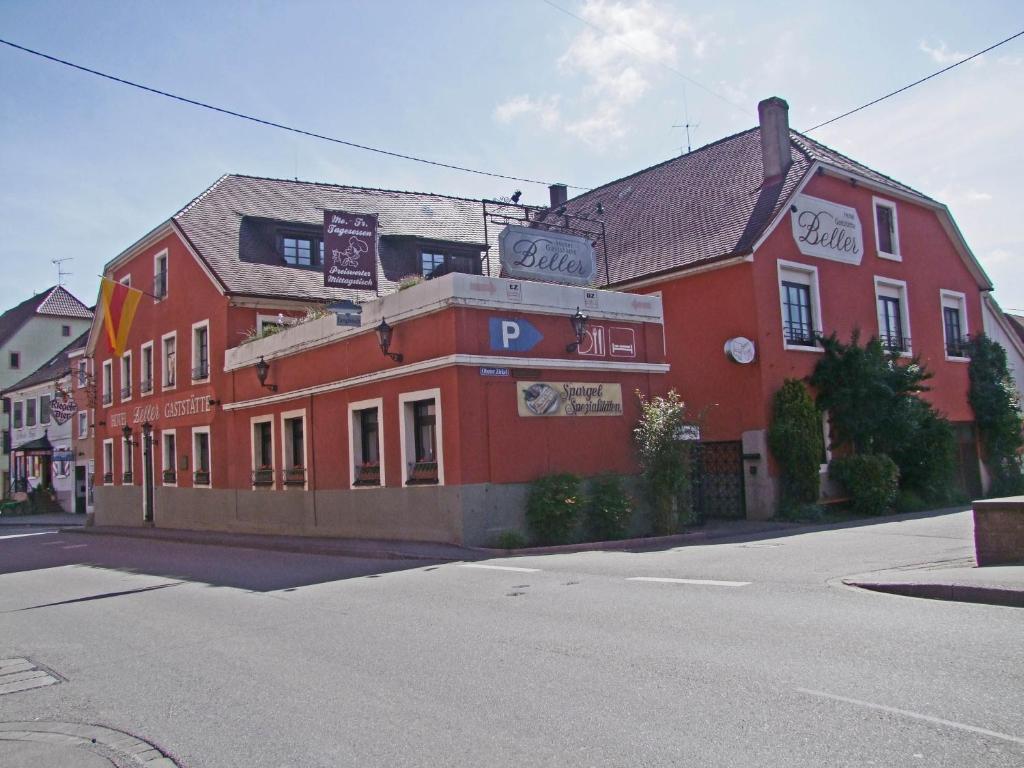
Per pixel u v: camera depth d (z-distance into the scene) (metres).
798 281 22.20
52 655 8.23
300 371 20.52
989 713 4.77
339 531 18.83
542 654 6.72
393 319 16.84
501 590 10.14
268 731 5.34
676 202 25.83
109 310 29.16
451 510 15.25
